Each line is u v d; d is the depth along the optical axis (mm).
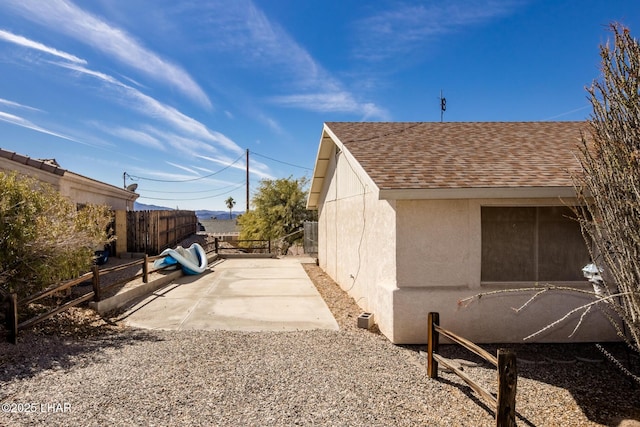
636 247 3391
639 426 3760
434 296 6121
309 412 3762
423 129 9883
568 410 4078
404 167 6656
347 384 4426
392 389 4352
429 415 3809
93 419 3473
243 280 11867
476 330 6215
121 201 18906
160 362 4867
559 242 6379
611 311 6195
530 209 6391
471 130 9688
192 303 8555
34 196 6547
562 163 6746
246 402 3910
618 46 3549
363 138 9016
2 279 5977
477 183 5859
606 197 3584
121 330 6387
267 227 25531
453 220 6254
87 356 4996
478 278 6258
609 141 3553
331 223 12789
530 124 10234
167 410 3688
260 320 7250
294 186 26250
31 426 3316
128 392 4012
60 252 6516
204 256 14492
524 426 3762
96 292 7422
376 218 7441
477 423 3676
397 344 6055
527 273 6383
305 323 7098
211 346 5547
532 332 6250
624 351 5891
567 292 6285
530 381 4805
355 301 9164
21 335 5551
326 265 13836
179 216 23484
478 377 4801
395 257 6234
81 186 13336
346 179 10484
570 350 5941
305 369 4801
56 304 7195
